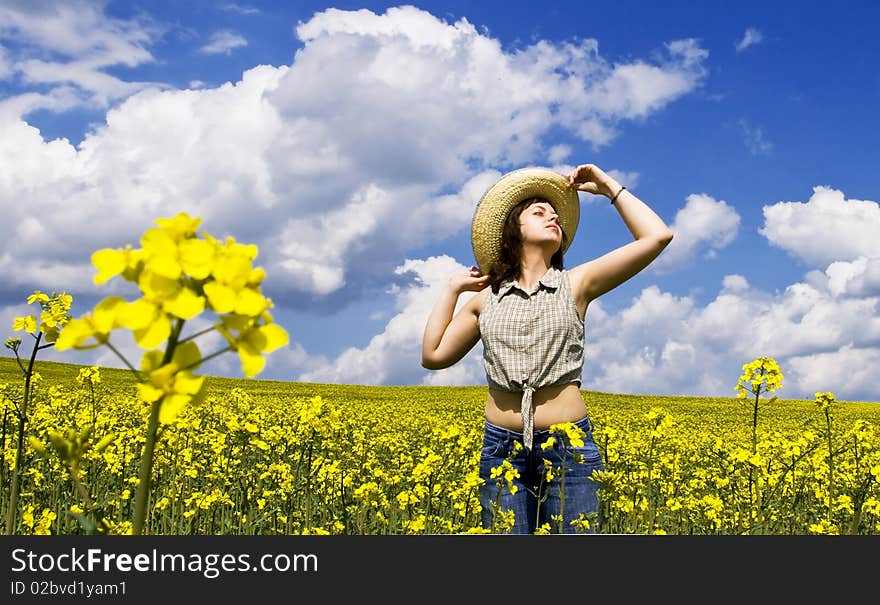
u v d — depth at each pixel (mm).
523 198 4941
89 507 1769
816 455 6840
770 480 6090
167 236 1308
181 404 1317
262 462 7844
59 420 8945
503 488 4352
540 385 4281
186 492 5863
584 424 4375
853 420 25562
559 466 4289
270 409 17141
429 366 4969
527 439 4262
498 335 4410
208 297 1282
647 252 4410
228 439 8578
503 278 4676
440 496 6445
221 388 34031
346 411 18453
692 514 6301
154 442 1403
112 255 1314
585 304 4598
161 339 1251
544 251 4633
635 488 6523
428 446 11805
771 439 6934
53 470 6473
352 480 5941
